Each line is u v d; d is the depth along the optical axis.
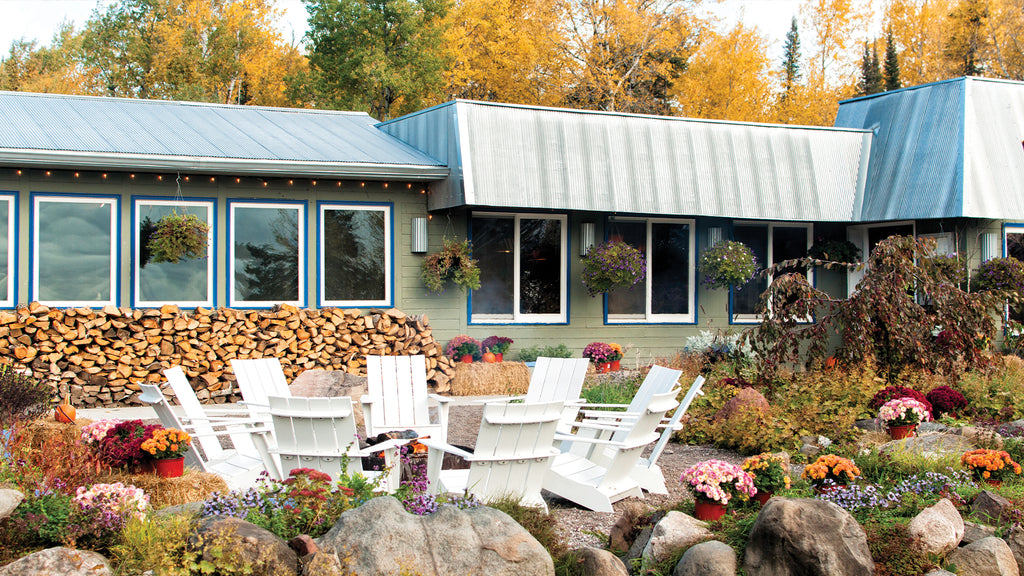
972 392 10.09
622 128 13.08
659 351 14.20
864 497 5.62
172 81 27.56
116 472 5.78
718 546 4.62
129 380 10.53
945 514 5.11
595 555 4.68
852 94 30.14
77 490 4.59
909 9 30.91
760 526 4.61
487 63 26.97
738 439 8.29
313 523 4.57
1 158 10.02
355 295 12.27
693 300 14.50
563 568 4.63
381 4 23.83
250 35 28.38
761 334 10.89
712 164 13.55
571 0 28.27
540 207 12.27
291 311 11.34
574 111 12.80
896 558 4.77
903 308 10.16
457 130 11.94
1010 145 13.73
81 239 10.94
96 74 30.27
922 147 13.91
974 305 10.28
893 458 6.70
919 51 31.06
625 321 14.02
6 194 10.59
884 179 14.36
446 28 24.91
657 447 6.85
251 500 4.84
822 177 14.37
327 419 5.48
